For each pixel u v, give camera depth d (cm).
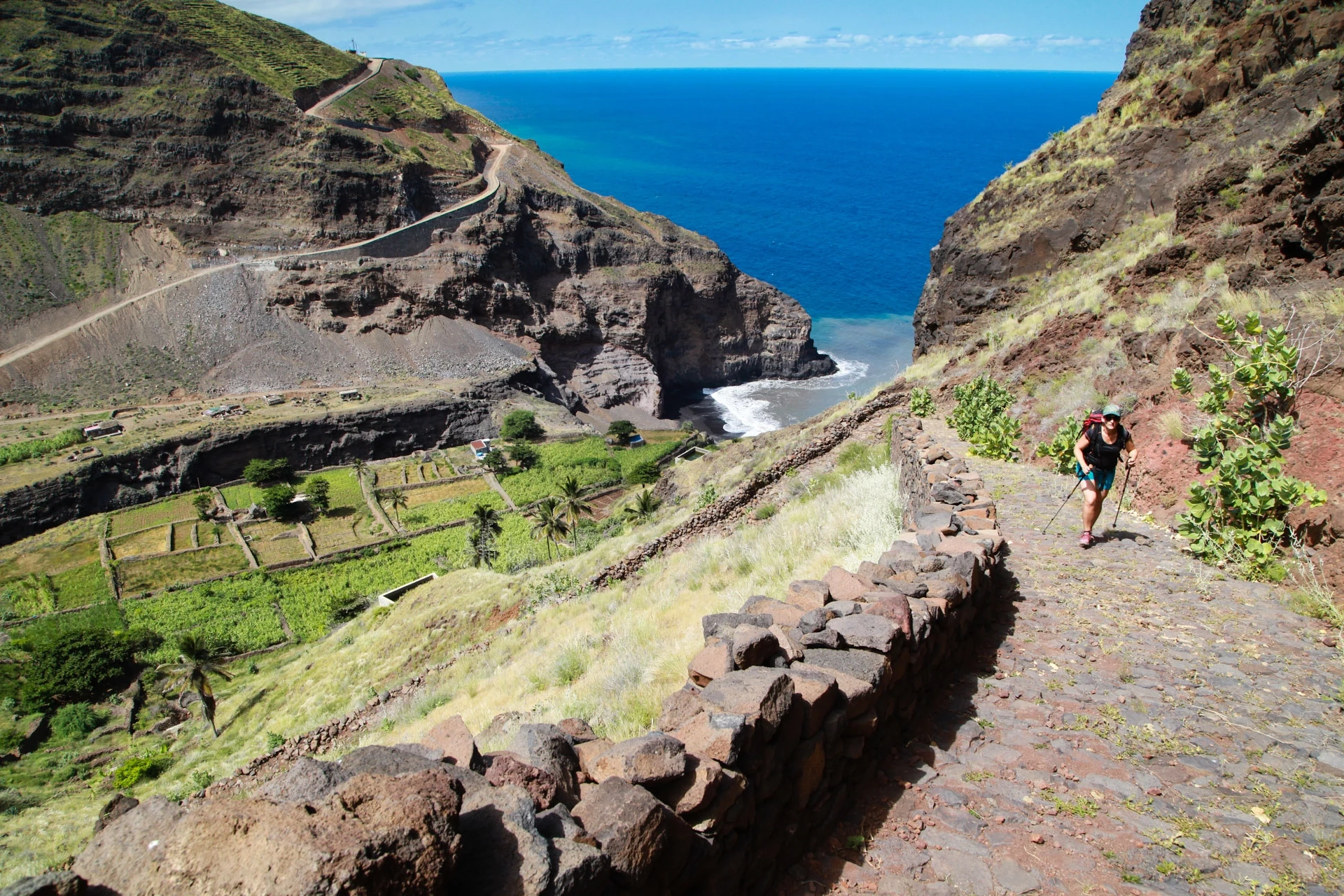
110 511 9475
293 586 7844
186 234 13925
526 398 13300
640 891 363
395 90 18662
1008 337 2489
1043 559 984
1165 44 3350
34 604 7475
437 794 322
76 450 9725
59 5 14475
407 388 12638
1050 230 3244
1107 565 950
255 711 3159
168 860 290
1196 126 2822
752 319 16775
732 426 14112
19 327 12169
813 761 504
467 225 14838
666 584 1688
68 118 13800
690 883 405
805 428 3806
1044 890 454
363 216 14750
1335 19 2423
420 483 10469
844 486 1845
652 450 11944
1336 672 667
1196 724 607
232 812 304
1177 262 1753
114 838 309
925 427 1991
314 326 13500
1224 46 2808
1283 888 432
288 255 13975
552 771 432
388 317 13862
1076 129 3569
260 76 15738
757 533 1722
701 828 412
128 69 14538
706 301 16600
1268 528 898
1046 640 777
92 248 13425
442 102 19475
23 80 13550
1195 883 446
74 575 8038
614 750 433
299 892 256
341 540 8906
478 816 344
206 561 8350
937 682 694
